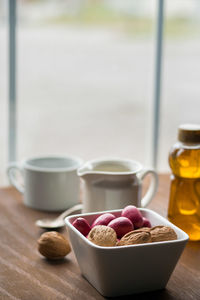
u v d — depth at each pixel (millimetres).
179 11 7195
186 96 4824
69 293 676
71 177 938
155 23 1375
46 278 709
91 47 7992
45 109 5406
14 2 1184
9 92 1236
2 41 4188
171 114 4566
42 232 847
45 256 756
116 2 8156
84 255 683
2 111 3740
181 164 818
